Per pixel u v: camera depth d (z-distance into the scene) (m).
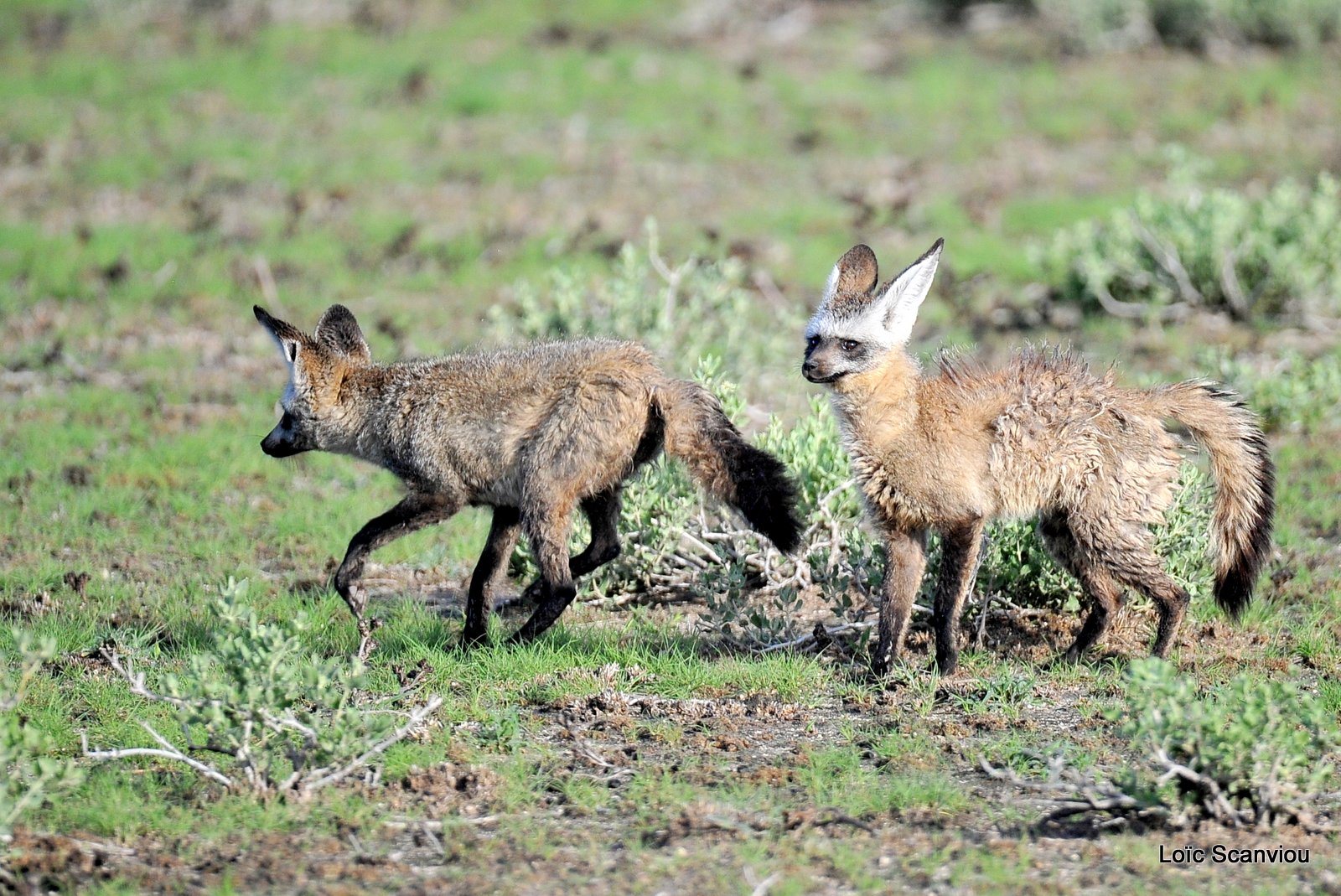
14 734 12.58
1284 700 12.84
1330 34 52.66
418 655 17.14
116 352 30.78
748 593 19.81
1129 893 11.47
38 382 29.06
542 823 12.91
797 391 27.75
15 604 19.09
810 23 55.41
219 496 23.77
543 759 14.35
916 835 12.59
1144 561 16.67
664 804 13.21
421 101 47.97
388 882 11.77
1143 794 12.69
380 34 54.03
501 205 40.12
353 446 18.50
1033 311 32.81
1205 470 23.59
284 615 18.70
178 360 30.39
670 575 19.94
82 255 36.06
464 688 16.41
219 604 13.64
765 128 46.12
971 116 47.16
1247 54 51.75
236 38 53.84
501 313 28.38
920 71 50.84
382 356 29.20
